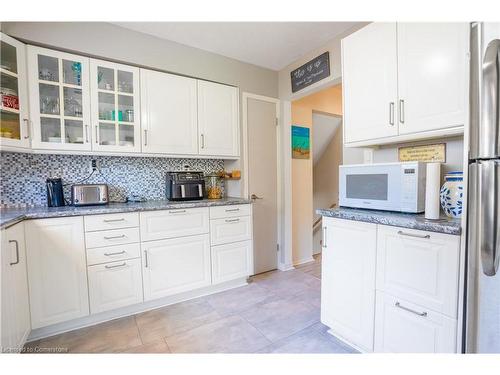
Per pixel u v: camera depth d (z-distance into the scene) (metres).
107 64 2.12
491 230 0.90
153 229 2.09
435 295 1.16
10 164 2.00
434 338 1.17
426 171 1.34
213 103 2.65
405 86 1.47
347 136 1.83
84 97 2.03
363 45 1.70
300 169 3.33
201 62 2.56
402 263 1.29
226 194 3.09
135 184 2.53
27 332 1.58
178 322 1.92
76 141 2.04
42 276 1.66
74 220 1.77
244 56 2.73
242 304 2.21
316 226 4.03
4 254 1.32
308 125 3.37
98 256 1.86
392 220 1.31
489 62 0.88
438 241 1.14
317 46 2.52
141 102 2.26
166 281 2.15
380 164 1.59
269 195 3.08
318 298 2.33
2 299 1.28
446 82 1.30
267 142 3.05
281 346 1.62
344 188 1.83
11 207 1.99
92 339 1.70
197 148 2.55
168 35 2.30
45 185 2.12
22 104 1.79
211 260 2.39
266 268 3.05
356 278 1.53
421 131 1.41
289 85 2.95
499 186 0.88
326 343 1.65
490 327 0.92
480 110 0.92
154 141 2.32
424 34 1.38
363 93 1.71
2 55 1.73
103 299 1.88
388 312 1.36
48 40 1.88
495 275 0.90
